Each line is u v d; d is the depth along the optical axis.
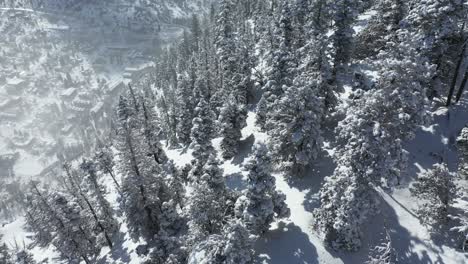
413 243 25.41
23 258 37.38
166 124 72.25
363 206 23.41
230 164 43.22
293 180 33.94
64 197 36.19
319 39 35.03
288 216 27.42
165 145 69.44
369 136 21.77
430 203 26.70
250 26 100.62
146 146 35.34
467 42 32.06
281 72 40.62
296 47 49.09
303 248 26.08
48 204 35.75
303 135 29.66
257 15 94.25
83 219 38.91
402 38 25.89
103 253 41.28
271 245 26.86
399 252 25.14
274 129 34.19
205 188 29.31
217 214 29.81
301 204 30.66
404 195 28.95
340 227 23.58
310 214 29.14
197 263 25.81
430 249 24.70
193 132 40.06
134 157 32.81
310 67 35.75
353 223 23.47
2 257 44.22
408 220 27.03
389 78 21.97
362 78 36.38
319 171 33.59
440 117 34.47
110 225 44.09
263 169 24.17
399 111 22.30
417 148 32.66
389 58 23.84
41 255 51.94
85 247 38.50
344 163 24.03
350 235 24.34
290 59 40.28
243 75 56.75
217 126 47.62
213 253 23.22
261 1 104.00
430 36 32.88
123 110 49.66
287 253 26.02
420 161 31.41
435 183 25.47
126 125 33.53
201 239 27.78
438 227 25.58
